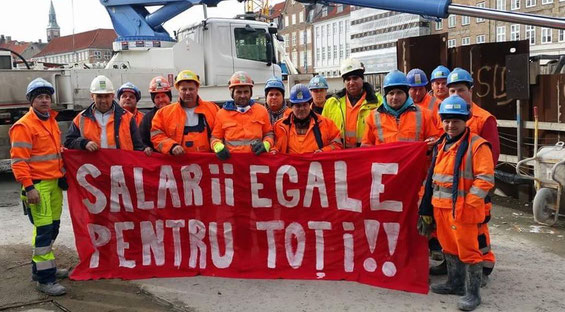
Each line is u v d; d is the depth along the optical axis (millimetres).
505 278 4746
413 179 4590
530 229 6270
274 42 11641
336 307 4211
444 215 4156
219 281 4820
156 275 4977
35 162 4555
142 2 11227
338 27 69188
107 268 5035
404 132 4715
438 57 8805
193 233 5062
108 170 5027
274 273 4887
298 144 5008
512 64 7203
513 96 7238
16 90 9070
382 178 4672
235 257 5004
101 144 5016
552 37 44344
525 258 5270
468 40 53469
